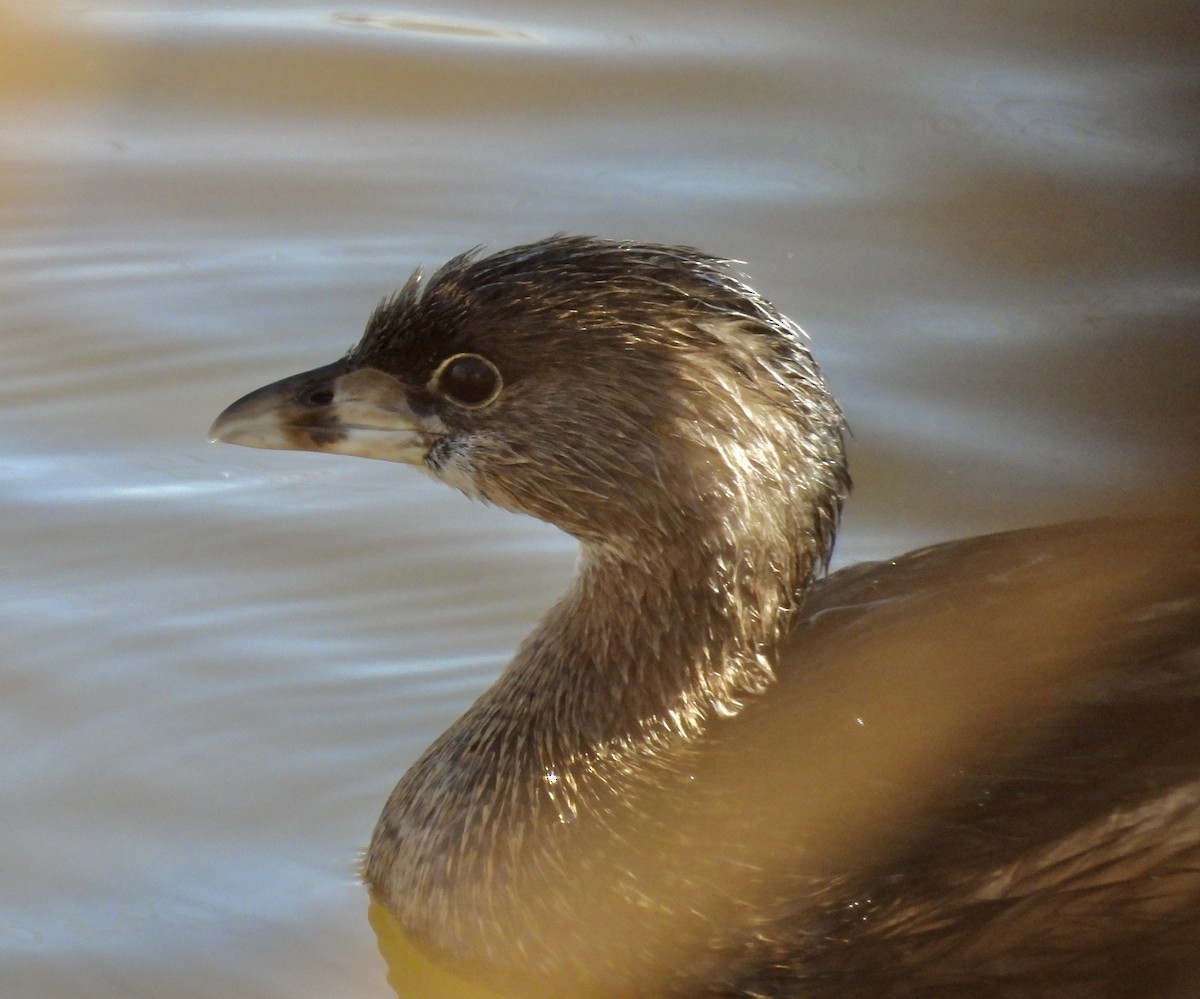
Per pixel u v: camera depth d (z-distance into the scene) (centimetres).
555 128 1816
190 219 1698
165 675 1239
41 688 1223
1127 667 991
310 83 1891
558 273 1024
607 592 1059
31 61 1925
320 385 1059
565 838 1032
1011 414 1459
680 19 2000
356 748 1190
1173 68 1870
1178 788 946
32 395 1497
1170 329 1540
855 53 1922
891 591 1091
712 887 998
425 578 1331
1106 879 948
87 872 1094
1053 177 1716
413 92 1877
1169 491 1364
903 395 1479
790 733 1026
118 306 1591
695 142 1789
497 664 1260
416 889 1059
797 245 1645
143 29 1989
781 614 1058
